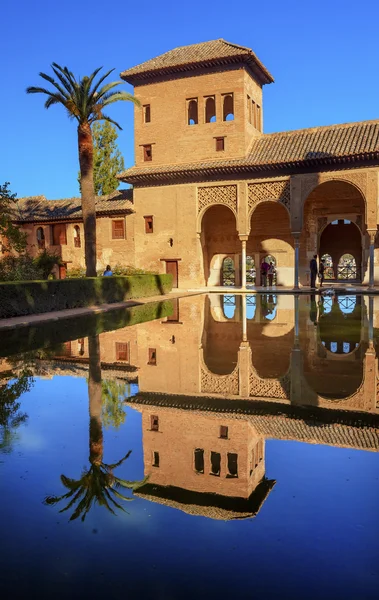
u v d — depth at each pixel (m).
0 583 2.30
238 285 29.80
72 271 29.00
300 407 5.52
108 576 2.34
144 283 22.20
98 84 20.36
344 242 31.86
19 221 31.67
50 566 2.44
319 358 8.41
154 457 3.97
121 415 5.22
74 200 33.25
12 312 13.82
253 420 5.05
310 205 28.22
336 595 2.18
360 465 3.80
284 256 28.86
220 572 2.36
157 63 27.80
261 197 25.39
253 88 27.73
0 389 6.34
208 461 3.89
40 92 19.91
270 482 3.46
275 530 2.79
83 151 20.61
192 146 27.27
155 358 8.55
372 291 23.22
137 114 28.55
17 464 3.84
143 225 28.47
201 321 13.90
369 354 8.68
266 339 10.54
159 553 2.56
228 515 2.95
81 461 3.90
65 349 9.32
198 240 27.12
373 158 22.91
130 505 3.11
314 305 18.33
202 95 26.92
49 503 3.16
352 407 5.50
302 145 25.19
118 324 13.26
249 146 26.77
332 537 2.69
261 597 2.17
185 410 5.43
